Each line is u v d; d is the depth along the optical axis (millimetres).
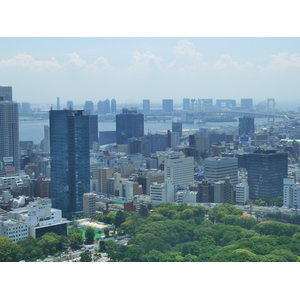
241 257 180500
